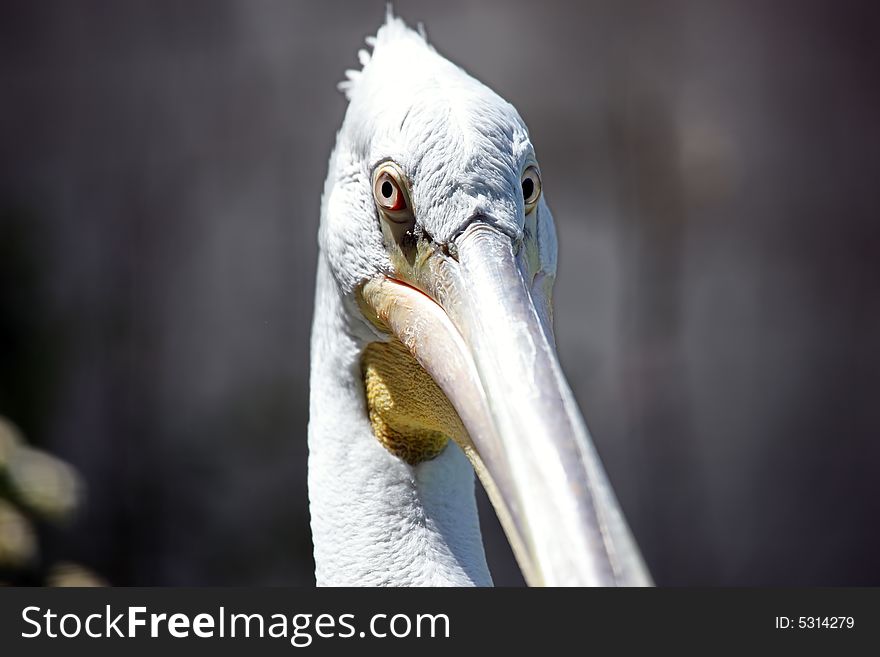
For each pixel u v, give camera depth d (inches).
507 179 119.1
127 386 491.8
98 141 511.8
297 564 467.2
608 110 534.6
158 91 517.0
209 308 513.0
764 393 533.0
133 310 501.4
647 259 534.0
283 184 523.5
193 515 478.3
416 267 123.7
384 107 124.6
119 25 514.6
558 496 98.7
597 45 533.0
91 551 458.3
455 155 118.3
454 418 128.5
